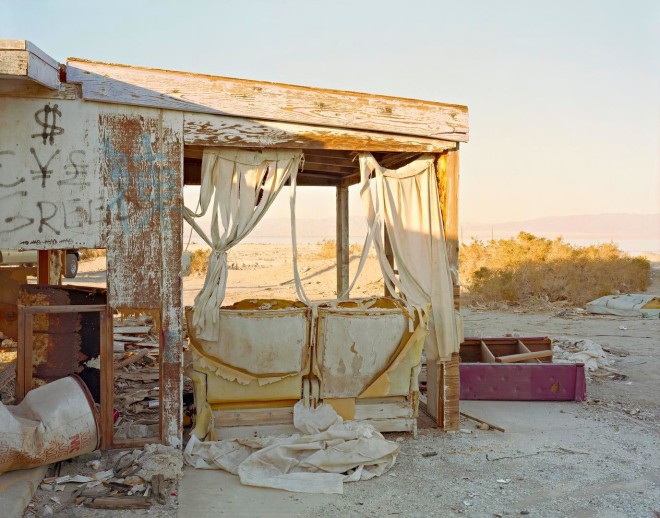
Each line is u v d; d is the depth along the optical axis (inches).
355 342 232.8
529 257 881.5
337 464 201.0
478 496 187.6
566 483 198.2
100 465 200.4
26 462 179.8
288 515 173.0
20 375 209.5
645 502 183.6
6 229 198.1
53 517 165.5
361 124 232.4
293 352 227.8
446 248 249.0
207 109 214.1
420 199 252.1
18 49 169.2
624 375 357.1
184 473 202.2
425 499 185.3
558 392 300.8
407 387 239.8
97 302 243.9
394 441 237.8
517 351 348.2
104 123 205.8
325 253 1370.6
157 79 208.7
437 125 242.4
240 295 751.1
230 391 225.8
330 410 231.6
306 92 225.6
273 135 223.1
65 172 202.7
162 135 211.0
